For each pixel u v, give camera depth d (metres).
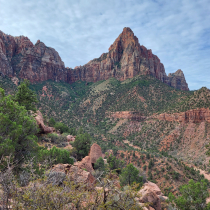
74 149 33.19
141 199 10.85
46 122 56.44
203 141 86.81
